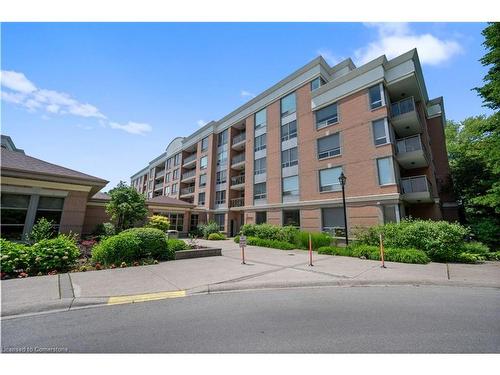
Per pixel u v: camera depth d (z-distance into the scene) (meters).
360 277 7.75
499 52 12.47
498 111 13.15
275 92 26.22
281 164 24.17
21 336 3.77
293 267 9.38
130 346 3.50
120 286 6.38
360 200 17.44
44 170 11.30
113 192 17.36
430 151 20.59
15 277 7.14
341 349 3.42
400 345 3.54
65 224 11.52
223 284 6.75
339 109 19.97
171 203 28.42
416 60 18.00
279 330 4.01
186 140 41.56
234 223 30.70
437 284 7.25
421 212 18.61
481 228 14.92
